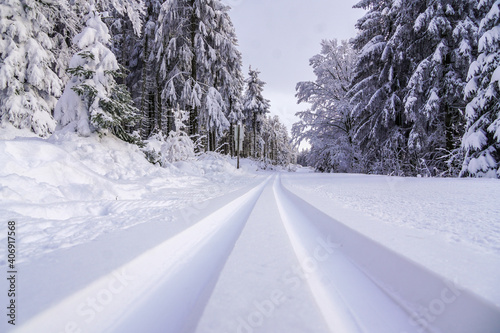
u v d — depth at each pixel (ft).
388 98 42.52
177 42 50.52
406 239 4.19
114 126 23.88
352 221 5.78
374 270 3.77
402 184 17.52
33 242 5.75
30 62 27.20
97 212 9.91
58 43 36.68
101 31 23.16
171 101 47.83
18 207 8.27
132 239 5.10
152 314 2.87
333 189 16.08
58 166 12.35
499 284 2.45
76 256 4.04
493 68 24.35
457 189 12.95
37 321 2.34
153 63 57.16
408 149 38.75
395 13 41.37
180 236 5.65
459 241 4.19
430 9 33.96
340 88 62.90
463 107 33.14
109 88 23.24
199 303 3.02
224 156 56.85
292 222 7.72
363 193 13.15
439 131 37.14
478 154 24.97
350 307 2.81
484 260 3.15
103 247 4.55
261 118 115.03
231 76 62.69
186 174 27.55
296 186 19.76
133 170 20.74
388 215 6.82
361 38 51.78
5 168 10.30
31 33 27.66
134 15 40.14
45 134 28.66
